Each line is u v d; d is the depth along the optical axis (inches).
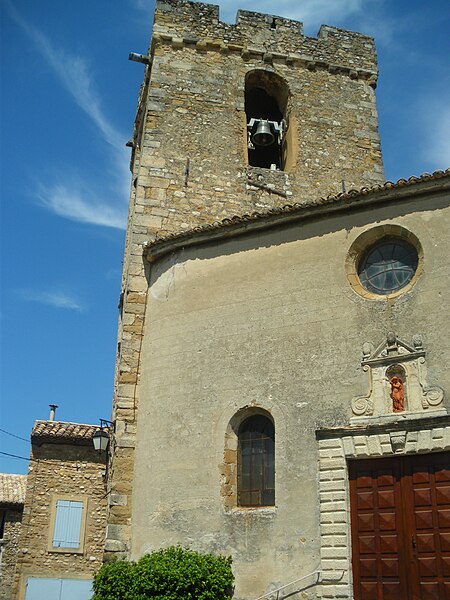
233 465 542.6
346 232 569.0
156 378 608.7
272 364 553.3
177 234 644.1
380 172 867.4
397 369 506.0
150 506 558.9
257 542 504.1
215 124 832.3
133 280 678.5
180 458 559.8
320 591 469.7
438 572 447.8
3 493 1092.5
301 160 844.0
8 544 1051.9
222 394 564.4
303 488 503.2
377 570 466.3
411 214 547.8
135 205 755.4
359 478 494.6
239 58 887.1
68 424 1005.8
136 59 887.7
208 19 896.9
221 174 800.3
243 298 590.2
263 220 600.4
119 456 599.5
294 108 877.2
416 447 476.1
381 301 532.1
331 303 550.6
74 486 958.4
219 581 487.8
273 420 536.7
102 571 518.3
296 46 917.8
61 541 932.0
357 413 506.0
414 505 470.6
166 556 510.9
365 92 919.0
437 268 520.4
